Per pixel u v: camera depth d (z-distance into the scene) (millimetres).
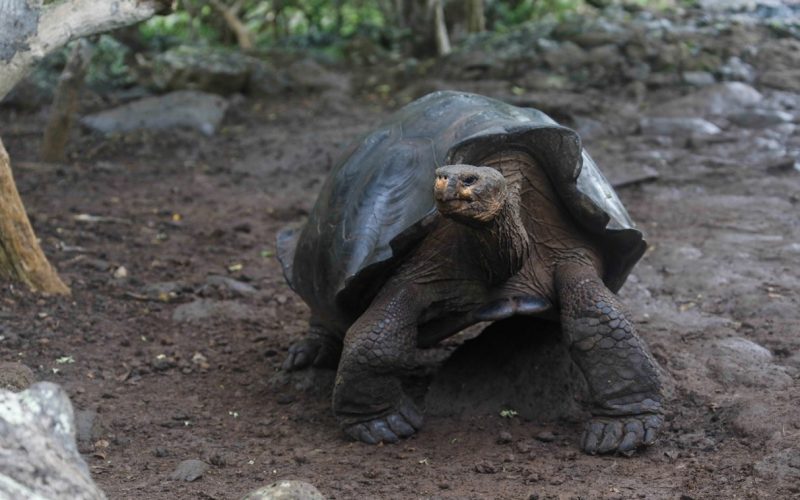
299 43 15922
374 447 4645
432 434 4781
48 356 5758
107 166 10742
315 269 5012
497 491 4059
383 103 13328
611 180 9398
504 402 4984
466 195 4031
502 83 12852
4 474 2389
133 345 6074
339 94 13570
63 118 10789
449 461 4457
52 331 6082
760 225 8109
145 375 5664
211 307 6664
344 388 4633
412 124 4957
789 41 13336
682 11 14625
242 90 13805
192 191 9938
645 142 10633
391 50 15688
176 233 8531
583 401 4855
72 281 6988
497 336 5254
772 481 4031
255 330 6430
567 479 4176
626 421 4465
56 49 4805
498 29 15281
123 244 8141
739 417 4637
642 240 4762
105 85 13922
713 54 12906
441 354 5801
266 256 7965
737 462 4262
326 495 4074
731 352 5484
